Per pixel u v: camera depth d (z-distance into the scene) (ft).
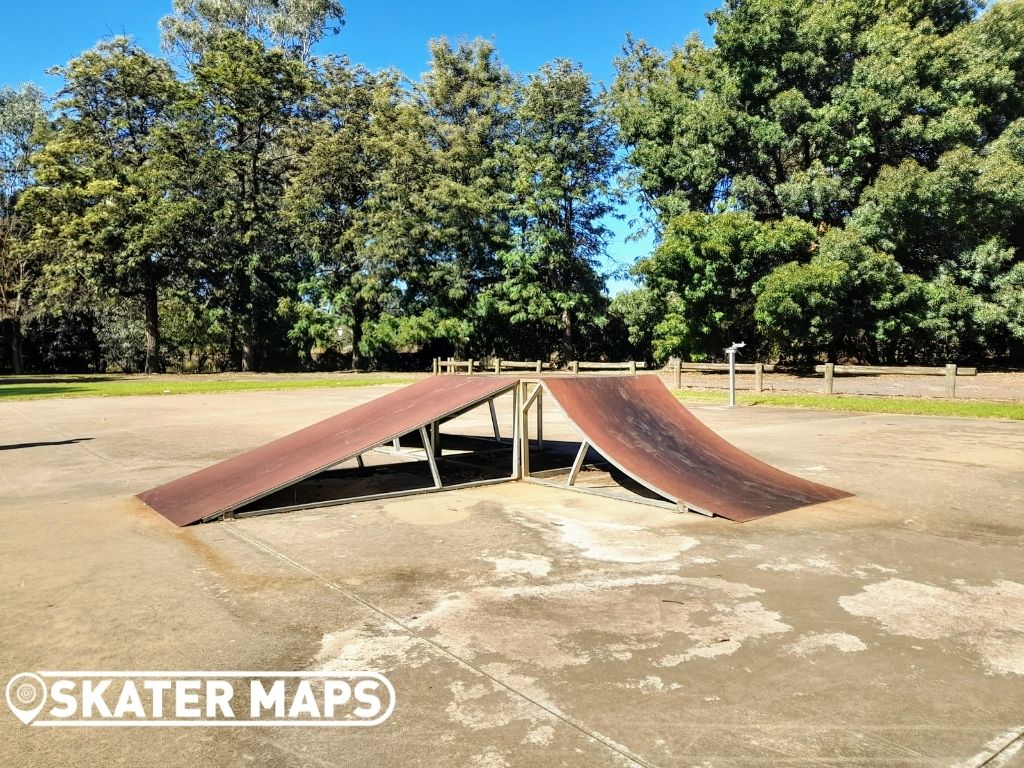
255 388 66.95
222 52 103.55
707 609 10.43
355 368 111.45
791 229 74.33
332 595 11.14
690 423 22.26
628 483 20.30
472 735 7.04
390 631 9.70
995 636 9.41
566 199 108.17
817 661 8.66
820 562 12.71
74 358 112.37
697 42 100.42
